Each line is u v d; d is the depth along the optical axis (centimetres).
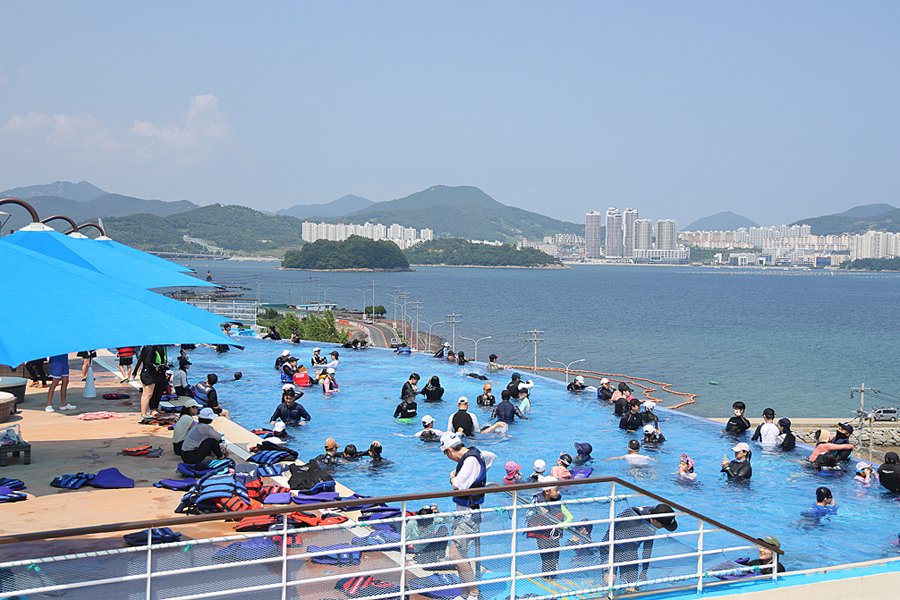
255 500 938
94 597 586
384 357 3388
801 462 1634
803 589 867
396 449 1608
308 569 671
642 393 10138
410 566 712
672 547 836
